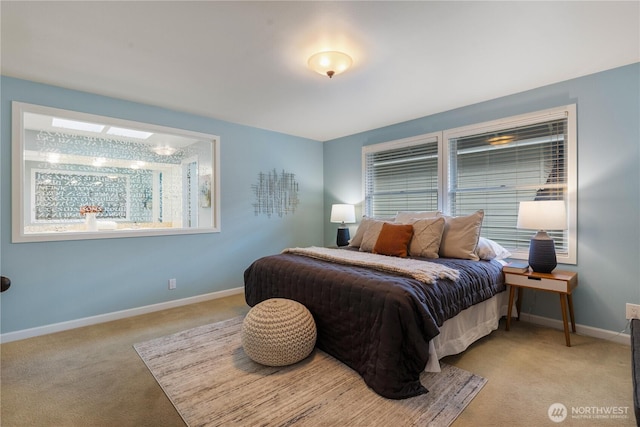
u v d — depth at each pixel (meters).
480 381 1.91
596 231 2.61
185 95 3.06
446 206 3.58
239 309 3.40
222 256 3.92
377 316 1.85
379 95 3.09
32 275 2.69
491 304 2.62
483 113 3.26
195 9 1.74
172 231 3.51
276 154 4.49
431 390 1.82
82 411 1.66
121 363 2.17
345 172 4.76
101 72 2.54
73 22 1.86
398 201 4.12
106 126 3.15
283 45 2.14
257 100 3.21
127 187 3.39
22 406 1.70
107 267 3.08
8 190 2.60
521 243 3.09
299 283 2.42
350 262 2.48
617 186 2.51
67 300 2.85
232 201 4.02
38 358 2.26
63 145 2.99
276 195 4.49
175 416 1.61
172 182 3.71
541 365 2.11
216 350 2.36
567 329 2.43
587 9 1.76
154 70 2.51
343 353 2.11
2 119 2.58
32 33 1.97
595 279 2.62
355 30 1.97
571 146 2.72
